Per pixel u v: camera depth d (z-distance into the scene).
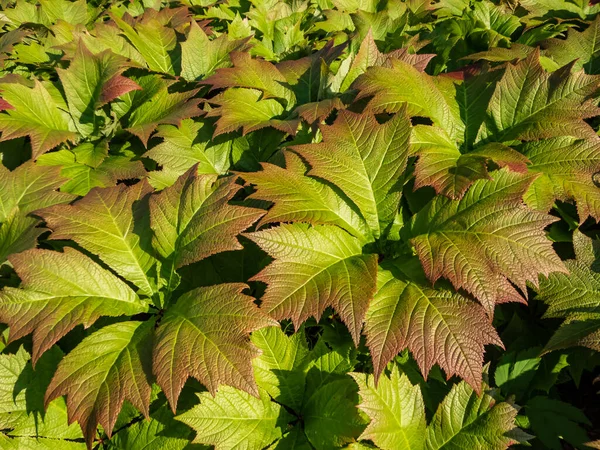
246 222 0.66
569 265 0.75
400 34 1.19
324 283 0.63
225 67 1.04
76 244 0.77
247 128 0.84
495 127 0.83
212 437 0.60
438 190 0.69
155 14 1.31
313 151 0.73
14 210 0.75
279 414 0.66
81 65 0.95
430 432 0.65
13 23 1.38
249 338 0.63
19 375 0.65
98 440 0.66
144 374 0.59
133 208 0.73
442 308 0.61
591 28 1.08
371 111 0.77
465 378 0.57
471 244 0.63
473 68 0.96
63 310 0.63
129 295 0.68
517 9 1.30
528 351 0.78
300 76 1.01
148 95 0.96
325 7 1.40
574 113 0.78
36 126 0.88
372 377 0.62
